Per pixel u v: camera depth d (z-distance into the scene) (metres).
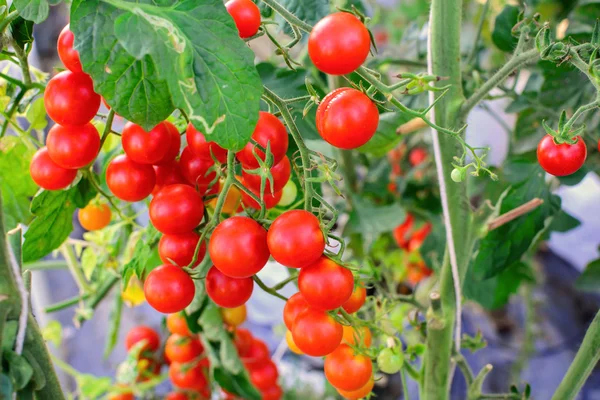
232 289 0.46
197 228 0.48
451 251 0.53
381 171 0.85
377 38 1.29
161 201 0.45
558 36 0.73
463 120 0.51
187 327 0.67
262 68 0.61
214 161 0.45
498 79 0.49
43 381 0.41
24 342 0.41
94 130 0.47
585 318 1.18
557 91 0.67
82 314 0.73
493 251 0.62
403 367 0.58
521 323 1.15
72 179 0.49
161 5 0.41
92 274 0.73
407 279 0.95
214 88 0.40
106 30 0.40
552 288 1.24
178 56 0.40
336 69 0.41
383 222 0.72
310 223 0.42
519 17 0.55
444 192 0.52
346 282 0.43
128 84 0.41
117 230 0.69
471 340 0.62
